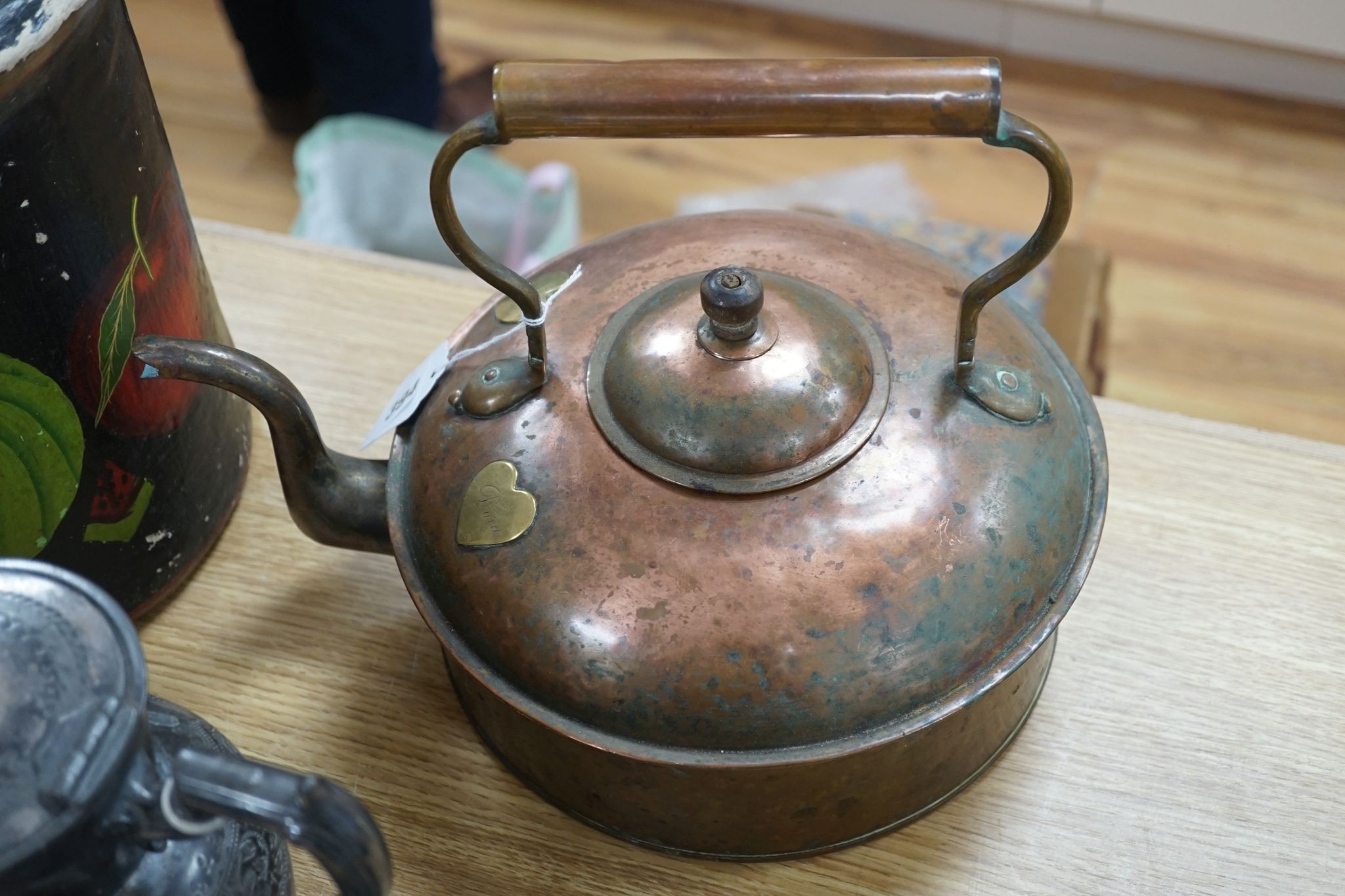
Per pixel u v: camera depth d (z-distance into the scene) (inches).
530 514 25.1
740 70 22.0
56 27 22.7
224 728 30.9
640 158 75.0
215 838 20.8
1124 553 33.9
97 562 29.3
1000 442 25.8
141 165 27.0
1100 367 55.4
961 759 27.8
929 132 22.1
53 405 26.1
